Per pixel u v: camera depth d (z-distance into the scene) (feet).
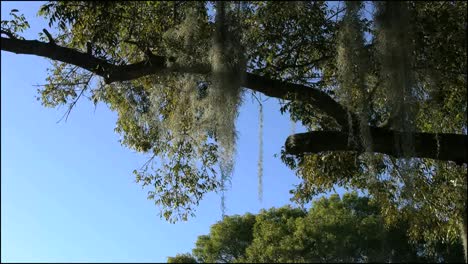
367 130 23.41
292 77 30.12
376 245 98.89
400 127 23.06
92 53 28.91
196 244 123.95
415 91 23.61
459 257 98.73
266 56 28.66
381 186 31.65
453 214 31.17
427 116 28.27
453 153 23.75
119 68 27.53
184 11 27.27
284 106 30.63
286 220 112.47
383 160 29.94
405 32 22.50
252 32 27.86
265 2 26.11
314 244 103.40
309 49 29.58
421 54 25.02
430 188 31.78
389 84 23.03
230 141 24.88
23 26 30.45
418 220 33.27
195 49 26.58
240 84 24.94
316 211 107.55
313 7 26.58
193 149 34.60
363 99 23.71
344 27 24.12
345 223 101.76
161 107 32.30
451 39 24.58
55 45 27.48
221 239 119.65
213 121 26.20
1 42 26.66
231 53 24.95
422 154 24.00
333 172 32.58
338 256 101.71
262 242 108.78
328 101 25.96
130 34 28.96
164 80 29.37
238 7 25.00
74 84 33.94
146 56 27.53
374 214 104.78
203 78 27.25
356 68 24.07
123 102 35.35
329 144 24.80
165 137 32.78
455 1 25.35
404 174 24.62
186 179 37.01
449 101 27.48
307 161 33.47
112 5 26.71
